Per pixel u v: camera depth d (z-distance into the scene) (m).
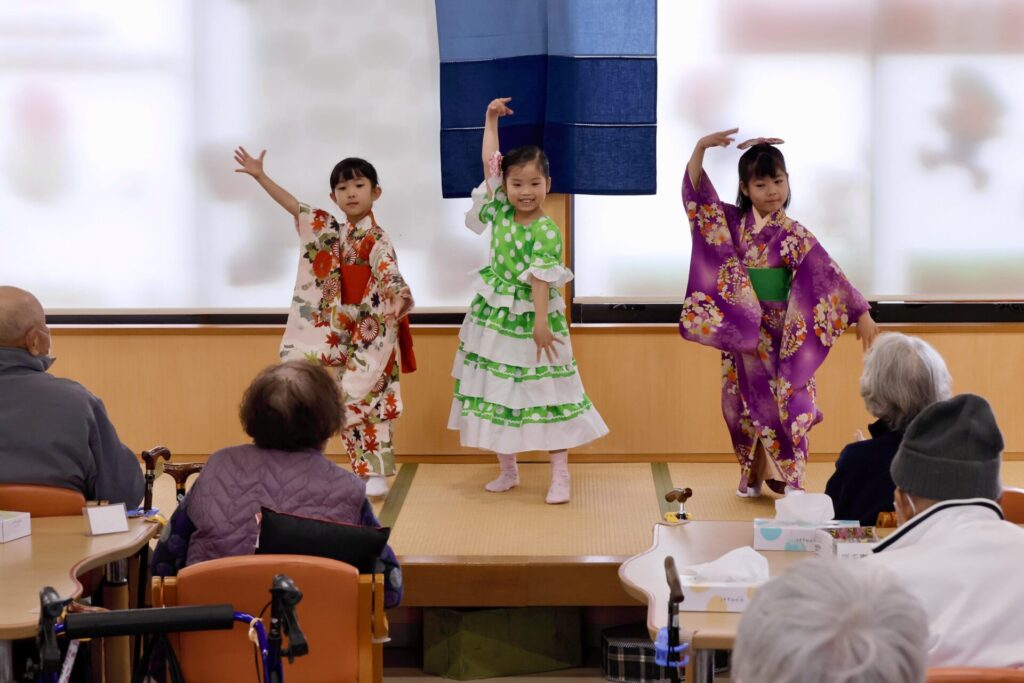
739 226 5.11
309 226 5.31
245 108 5.84
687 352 5.85
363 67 5.80
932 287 5.86
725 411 5.27
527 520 4.97
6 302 3.51
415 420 5.93
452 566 4.43
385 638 2.78
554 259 5.05
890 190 5.81
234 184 5.89
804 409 5.00
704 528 3.31
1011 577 2.12
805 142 5.80
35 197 5.91
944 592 2.11
